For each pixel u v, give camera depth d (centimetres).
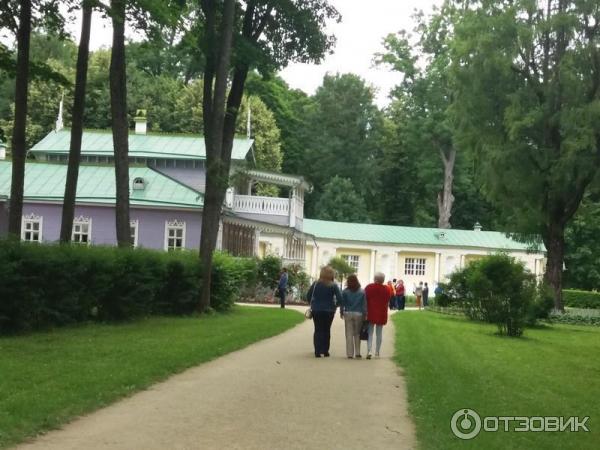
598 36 3706
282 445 791
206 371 1310
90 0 2075
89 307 2033
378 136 8306
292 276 4150
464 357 1673
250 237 4544
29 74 2312
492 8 3834
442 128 6825
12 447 751
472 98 3838
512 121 3666
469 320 3050
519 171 3766
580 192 3869
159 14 2083
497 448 798
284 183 4350
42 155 4512
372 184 8144
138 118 4688
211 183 2616
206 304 2603
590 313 3822
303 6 2750
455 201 7938
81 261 1938
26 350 1427
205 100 2686
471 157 4016
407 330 2373
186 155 4356
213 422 888
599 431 938
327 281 1638
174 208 3947
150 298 2280
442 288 3803
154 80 6938
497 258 2584
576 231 6500
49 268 1800
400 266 6109
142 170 4247
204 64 2739
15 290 1705
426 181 7681
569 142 3522
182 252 2608
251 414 943
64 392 997
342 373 1361
